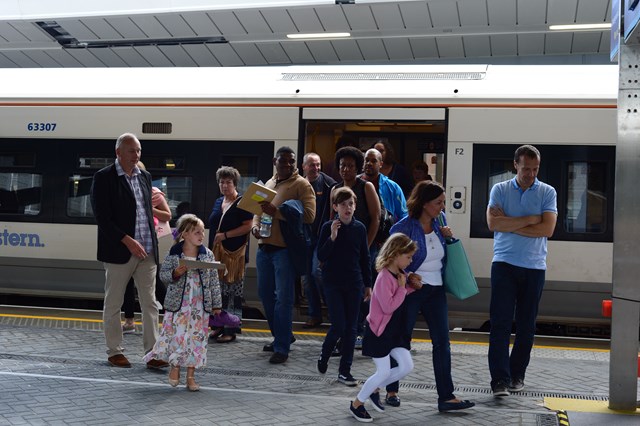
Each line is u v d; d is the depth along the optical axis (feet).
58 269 41.04
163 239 36.91
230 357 29.78
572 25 58.23
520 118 36.81
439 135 40.27
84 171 40.83
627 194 22.88
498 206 25.48
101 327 35.22
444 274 23.52
